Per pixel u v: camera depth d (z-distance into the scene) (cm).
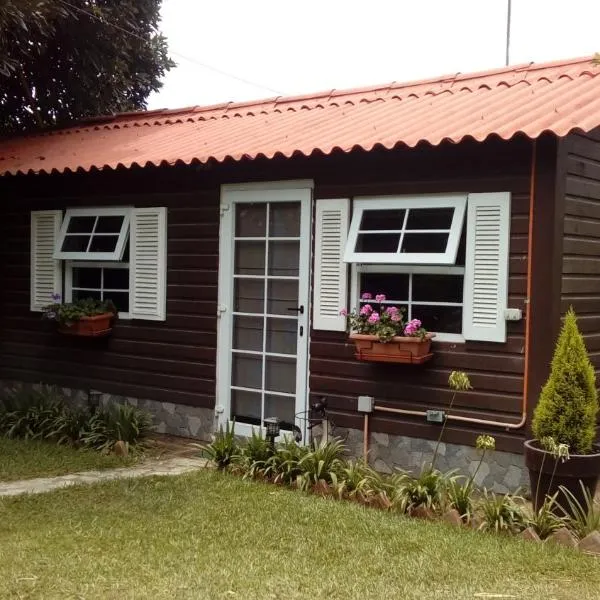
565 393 488
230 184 723
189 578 395
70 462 645
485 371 575
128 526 476
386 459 626
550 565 420
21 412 764
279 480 572
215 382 739
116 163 735
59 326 817
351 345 645
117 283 821
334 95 870
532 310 549
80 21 1133
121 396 807
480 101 683
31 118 1245
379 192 624
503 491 568
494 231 567
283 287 696
